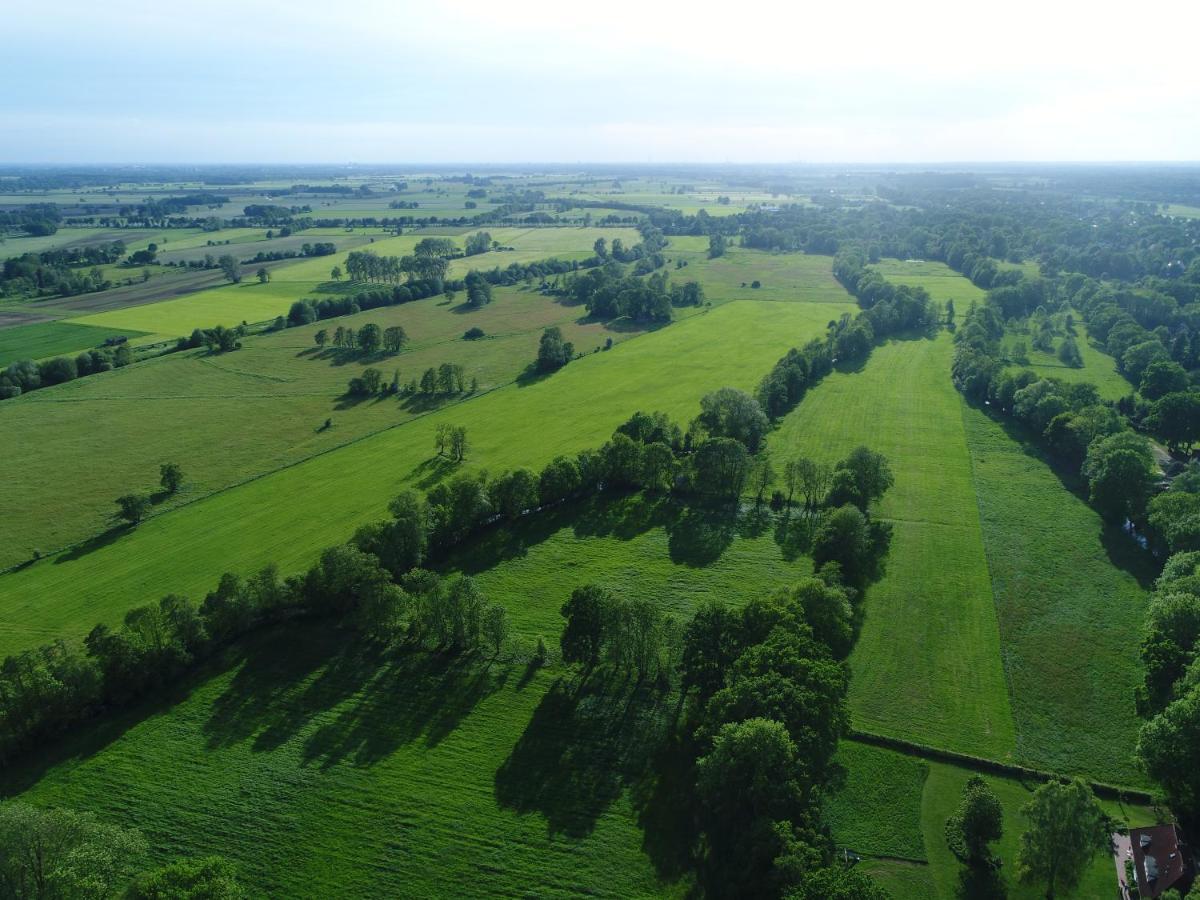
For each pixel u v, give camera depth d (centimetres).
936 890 5450
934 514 11150
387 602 8144
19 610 8950
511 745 6875
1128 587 9225
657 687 7581
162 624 7831
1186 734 5869
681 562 9919
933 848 5800
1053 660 7962
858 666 7881
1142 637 8281
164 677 7669
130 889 5022
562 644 7638
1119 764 6612
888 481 11281
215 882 4838
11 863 4906
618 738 6931
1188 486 10662
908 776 6488
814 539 9956
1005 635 8375
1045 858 5222
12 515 11112
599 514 11188
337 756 6756
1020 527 10738
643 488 11931
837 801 6219
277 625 8588
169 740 6956
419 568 9050
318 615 8738
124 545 10369
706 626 7325
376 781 6481
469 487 10438
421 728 7088
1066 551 10081
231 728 7094
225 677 7781
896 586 9319
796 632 7056
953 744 6856
